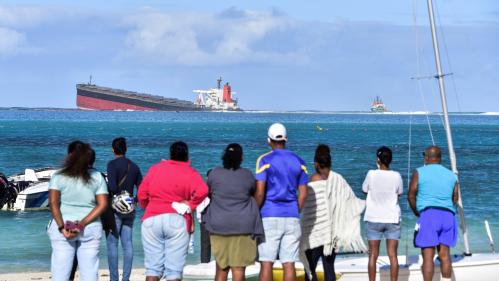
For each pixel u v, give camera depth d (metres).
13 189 67.44
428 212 23.66
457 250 44.97
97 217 19.72
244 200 20.88
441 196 23.66
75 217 19.52
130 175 25.66
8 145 186.88
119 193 25.53
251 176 21.08
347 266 26.12
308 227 22.67
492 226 57.47
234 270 20.98
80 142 19.88
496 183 99.50
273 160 21.22
